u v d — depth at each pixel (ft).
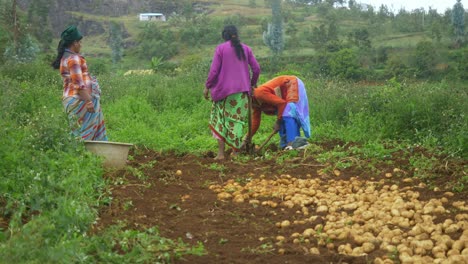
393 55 190.29
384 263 14.76
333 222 17.97
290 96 30.04
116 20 408.26
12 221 14.38
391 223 17.95
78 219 15.74
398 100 33.53
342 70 163.94
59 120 22.52
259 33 343.26
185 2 468.34
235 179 24.23
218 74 27.89
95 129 25.32
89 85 24.99
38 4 271.90
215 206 20.24
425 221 17.98
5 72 50.67
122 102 40.04
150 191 21.75
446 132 29.99
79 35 24.76
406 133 31.81
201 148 30.53
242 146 29.37
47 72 50.65
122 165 23.80
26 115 28.43
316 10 437.99
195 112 40.60
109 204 19.24
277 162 26.84
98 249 14.39
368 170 25.05
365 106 35.86
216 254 15.24
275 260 14.96
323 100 38.60
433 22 286.87
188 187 22.77
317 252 15.66
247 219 18.85
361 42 223.71
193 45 313.73
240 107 28.17
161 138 30.94
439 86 35.63
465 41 224.53
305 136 30.63
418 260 14.69
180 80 51.29
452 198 20.61
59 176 18.67
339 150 29.07
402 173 24.25
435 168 24.13
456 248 15.61
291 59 236.84
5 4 156.46
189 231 17.29
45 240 13.44
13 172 18.71
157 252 14.93
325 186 22.68
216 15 450.30
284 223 17.94
